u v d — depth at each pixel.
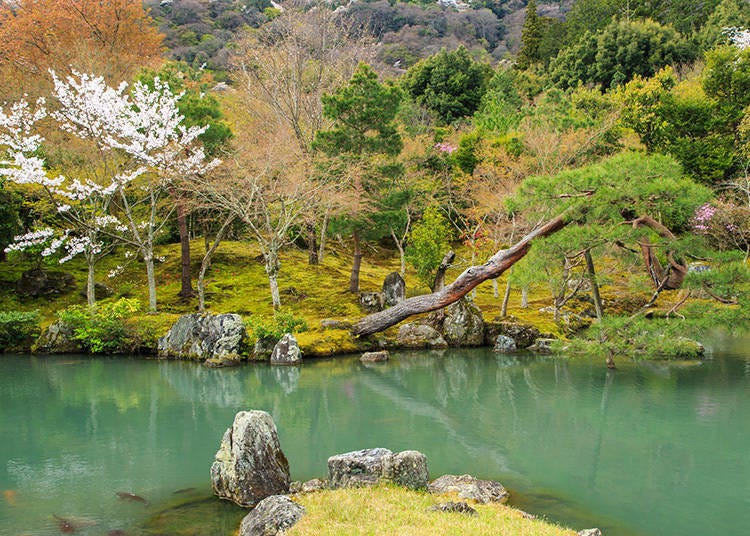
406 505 6.80
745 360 18.62
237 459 7.88
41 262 25.30
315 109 28.58
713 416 12.44
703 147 29.86
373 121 23.44
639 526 7.28
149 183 21.70
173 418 12.38
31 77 29.91
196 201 22.47
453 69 47.72
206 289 24.72
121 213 24.08
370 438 10.98
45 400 13.83
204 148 22.41
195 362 18.12
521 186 14.84
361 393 14.61
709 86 33.16
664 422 12.04
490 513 6.76
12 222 22.19
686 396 14.16
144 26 37.91
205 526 7.09
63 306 22.72
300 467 9.34
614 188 13.92
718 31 45.19
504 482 8.79
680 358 18.84
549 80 48.72
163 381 15.77
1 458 9.91
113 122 20.27
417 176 29.66
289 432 11.33
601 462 9.68
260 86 29.33
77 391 14.69
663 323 14.27
